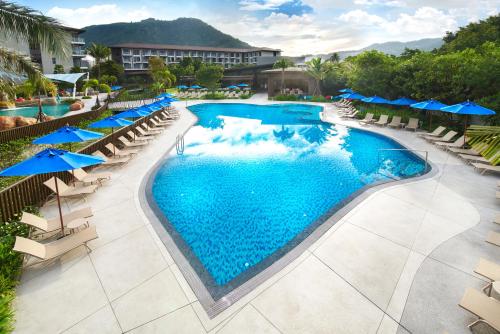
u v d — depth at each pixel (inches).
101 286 227.5
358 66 1209.4
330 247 272.2
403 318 194.4
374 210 343.0
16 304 209.5
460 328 186.4
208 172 514.6
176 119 1075.9
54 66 2721.5
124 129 662.5
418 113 938.7
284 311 201.8
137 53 4419.3
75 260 258.4
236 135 817.5
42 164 251.6
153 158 582.9
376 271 239.3
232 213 370.3
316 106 1446.9
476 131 295.6
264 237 317.1
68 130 383.9
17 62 571.8
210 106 1539.1
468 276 231.8
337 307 204.1
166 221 339.0
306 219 355.3
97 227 315.9
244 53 5206.7
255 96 2069.4
